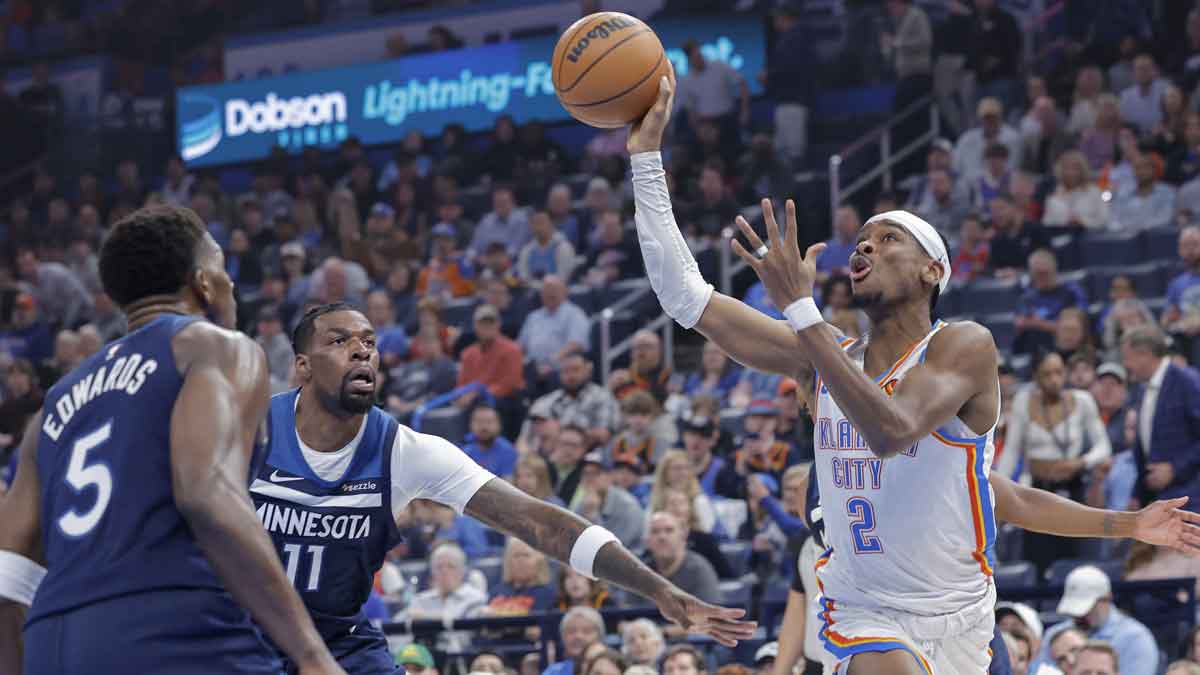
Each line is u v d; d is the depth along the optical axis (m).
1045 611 10.70
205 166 23.98
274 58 24.09
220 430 3.52
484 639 10.30
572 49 5.23
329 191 21.47
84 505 3.59
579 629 8.76
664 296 5.07
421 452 5.31
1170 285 13.79
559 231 18.22
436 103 22.48
